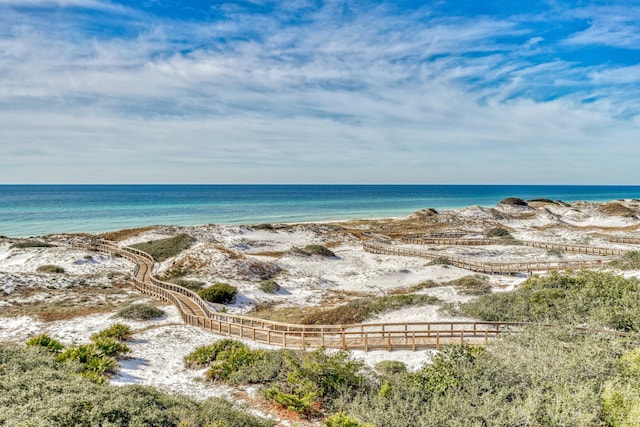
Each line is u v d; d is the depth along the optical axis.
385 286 34.22
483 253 47.09
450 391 11.16
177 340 19.20
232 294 28.66
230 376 14.27
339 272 39.84
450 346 14.29
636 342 13.15
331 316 23.94
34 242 45.56
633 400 9.16
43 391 8.82
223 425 9.07
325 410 11.88
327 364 13.14
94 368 13.53
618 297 19.41
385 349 17.25
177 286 28.09
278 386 13.23
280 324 18.70
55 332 19.59
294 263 42.53
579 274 24.30
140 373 14.94
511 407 9.88
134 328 20.94
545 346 13.53
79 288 30.61
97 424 7.45
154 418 8.41
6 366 10.87
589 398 9.74
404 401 11.01
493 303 22.33
